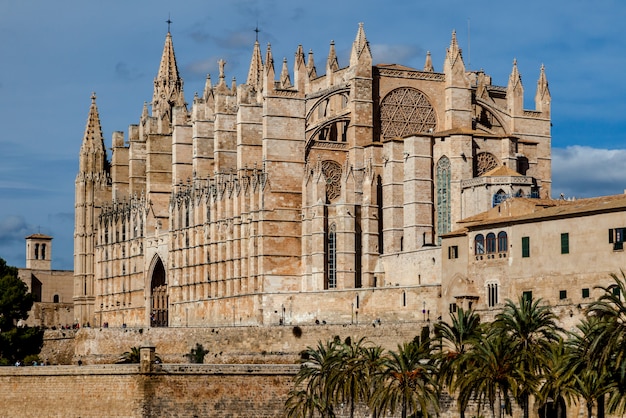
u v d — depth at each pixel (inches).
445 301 7504.9
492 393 5920.3
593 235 6619.1
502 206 7401.6
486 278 7190.0
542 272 6860.2
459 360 6067.9
